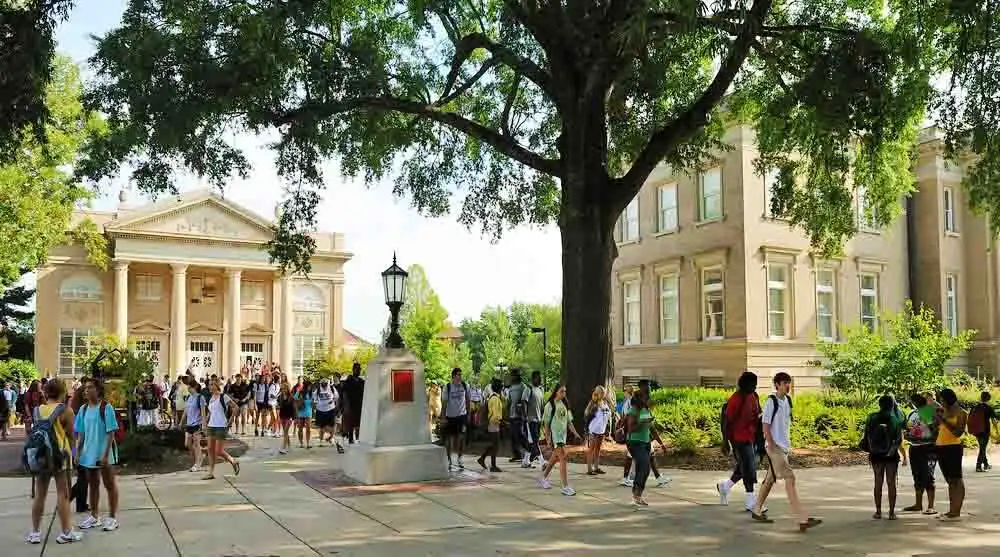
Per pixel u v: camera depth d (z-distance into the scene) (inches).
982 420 650.2
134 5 611.8
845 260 1262.3
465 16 854.5
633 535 379.6
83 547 359.3
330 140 778.2
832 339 1231.5
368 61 677.3
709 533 383.2
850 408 817.5
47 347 1877.5
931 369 834.8
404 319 2336.4
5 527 404.5
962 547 350.0
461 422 621.6
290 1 582.6
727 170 1191.6
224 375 2057.1
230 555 343.3
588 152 751.1
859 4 756.0
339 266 2236.7
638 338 1371.8
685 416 729.6
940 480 565.9
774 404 398.9
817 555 336.5
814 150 784.9
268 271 2122.3
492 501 474.0
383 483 544.1
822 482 551.5
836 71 668.1
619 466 625.9
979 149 486.3
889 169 822.5
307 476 584.4
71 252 1918.1
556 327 2888.8
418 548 354.6
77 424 400.8
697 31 630.5
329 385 853.8
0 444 932.0
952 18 490.3
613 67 680.4
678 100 875.4
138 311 2006.6
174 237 1977.1
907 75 669.9
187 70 588.4
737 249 1163.3
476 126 787.4
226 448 796.6
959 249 1360.7
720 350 1181.1
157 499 487.2
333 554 343.9
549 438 516.4
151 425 812.6
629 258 1387.8
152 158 650.2
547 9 685.9
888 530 388.5
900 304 1337.4
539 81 754.2
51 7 442.9
